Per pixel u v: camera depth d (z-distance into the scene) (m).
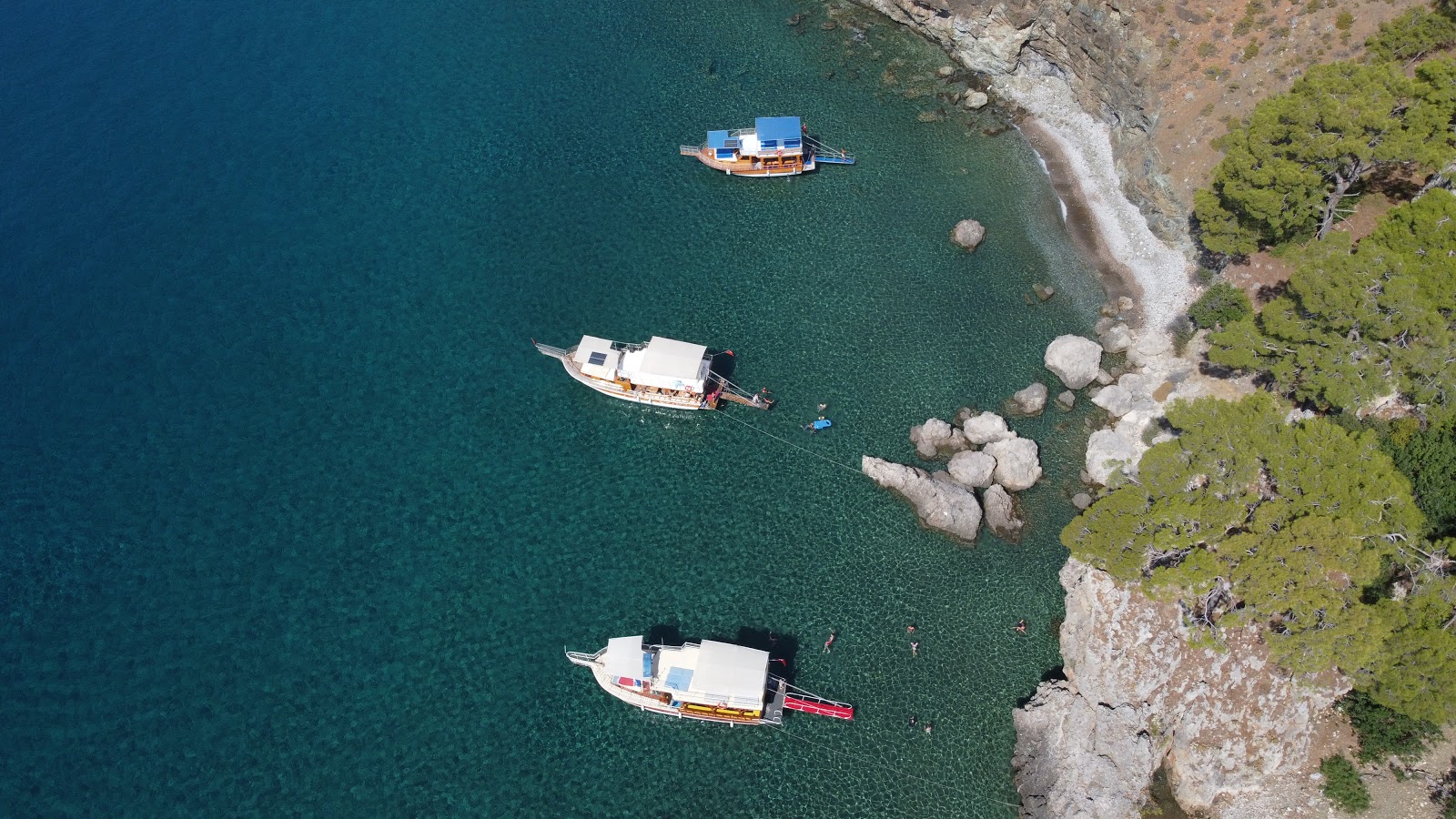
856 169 94.06
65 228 90.12
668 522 73.38
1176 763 61.31
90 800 61.34
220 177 93.94
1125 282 83.69
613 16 107.56
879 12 106.06
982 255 87.31
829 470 75.75
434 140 96.69
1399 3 77.94
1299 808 59.47
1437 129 68.56
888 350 82.06
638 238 89.81
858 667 66.69
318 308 85.31
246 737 63.72
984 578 70.56
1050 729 62.88
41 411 79.25
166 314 84.88
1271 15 81.44
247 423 78.56
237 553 71.88
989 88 99.00
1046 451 75.88
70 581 70.69
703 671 62.69
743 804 61.66
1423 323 62.09
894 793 62.25
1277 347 67.25
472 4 109.38
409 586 70.19
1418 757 59.28
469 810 61.09
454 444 77.38
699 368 77.56
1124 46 85.81
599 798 61.69
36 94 100.25
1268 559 56.75
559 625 68.38
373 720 64.38
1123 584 64.94
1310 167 70.69
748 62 103.06
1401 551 57.25
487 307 85.31
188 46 105.06
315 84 101.56
